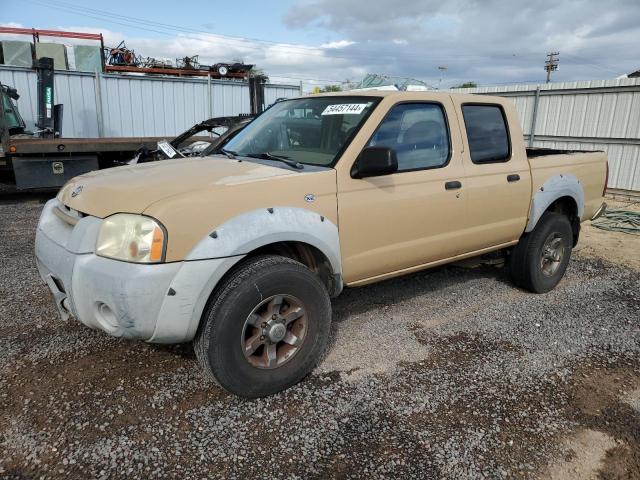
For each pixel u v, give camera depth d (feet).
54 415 9.32
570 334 13.60
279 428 9.25
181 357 11.57
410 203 12.17
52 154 32.19
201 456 8.46
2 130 30.50
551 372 11.55
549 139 44.73
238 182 9.75
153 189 9.38
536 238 15.92
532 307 15.48
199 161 12.17
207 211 9.05
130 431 8.98
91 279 8.78
